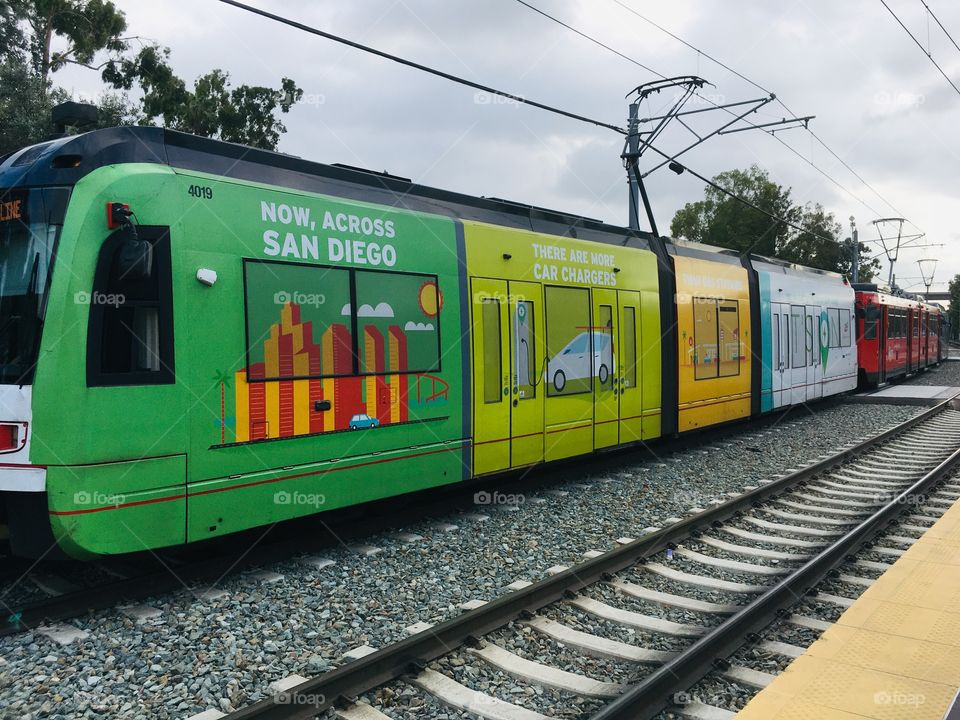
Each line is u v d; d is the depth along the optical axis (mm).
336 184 7355
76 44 22922
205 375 5875
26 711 4066
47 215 5492
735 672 4652
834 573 6586
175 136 6121
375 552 6992
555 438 9656
